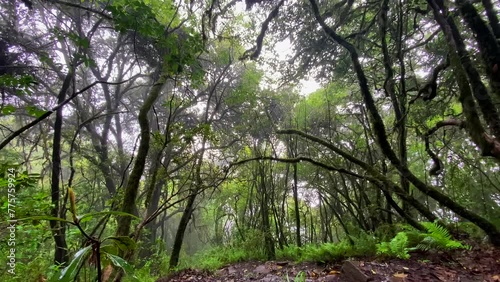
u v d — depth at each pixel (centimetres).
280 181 755
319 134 818
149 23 356
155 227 1130
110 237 82
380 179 475
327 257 404
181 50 414
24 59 612
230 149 775
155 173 309
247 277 404
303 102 778
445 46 664
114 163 1182
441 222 462
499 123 367
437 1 439
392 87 550
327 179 686
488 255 353
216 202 923
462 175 614
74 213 75
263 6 670
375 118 489
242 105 891
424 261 345
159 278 457
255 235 584
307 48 721
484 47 393
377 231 486
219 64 930
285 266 431
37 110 199
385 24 524
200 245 1606
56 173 503
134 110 1341
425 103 666
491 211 561
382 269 326
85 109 1009
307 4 653
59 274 67
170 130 328
